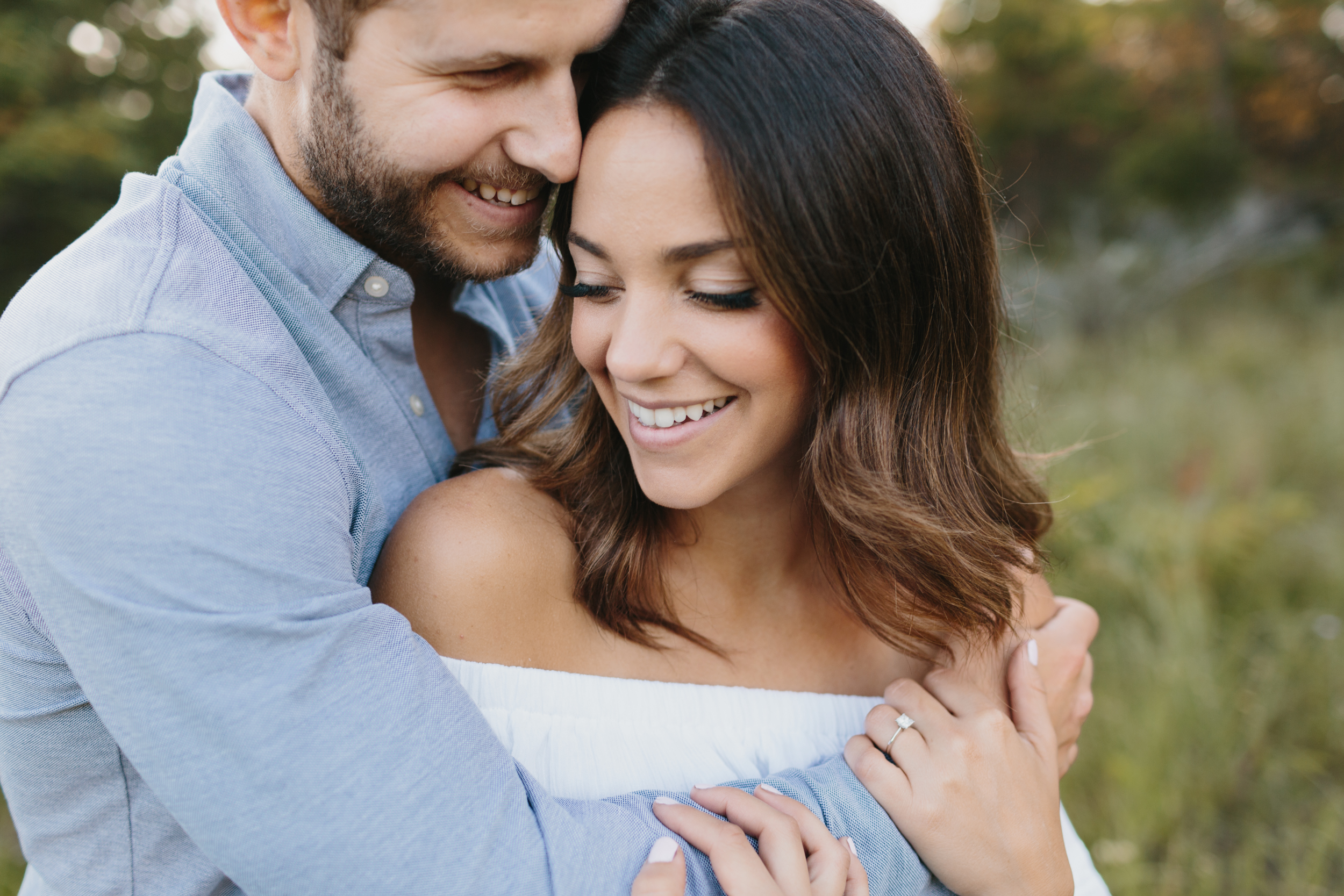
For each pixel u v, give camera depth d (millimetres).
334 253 1215
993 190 1643
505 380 1470
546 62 1062
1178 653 3041
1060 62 13930
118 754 1127
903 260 1214
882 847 1179
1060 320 8977
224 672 912
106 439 911
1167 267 10297
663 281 1102
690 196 1057
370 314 1280
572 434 1356
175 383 949
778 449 1269
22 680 1082
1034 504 1593
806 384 1235
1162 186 11594
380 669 984
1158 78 14031
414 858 941
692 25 1077
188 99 7293
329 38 1088
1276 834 2662
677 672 1386
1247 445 4793
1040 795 1263
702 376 1154
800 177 1087
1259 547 3766
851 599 1383
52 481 911
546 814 1033
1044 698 1418
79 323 952
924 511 1322
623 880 1039
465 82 1088
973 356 1376
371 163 1141
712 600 1414
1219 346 7430
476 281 1311
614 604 1333
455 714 1019
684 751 1316
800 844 1088
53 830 1188
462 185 1189
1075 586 3564
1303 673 3191
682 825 1106
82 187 6359
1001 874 1204
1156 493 4395
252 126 1185
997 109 14172
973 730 1259
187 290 1021
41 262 6430
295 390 1072
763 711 1383
